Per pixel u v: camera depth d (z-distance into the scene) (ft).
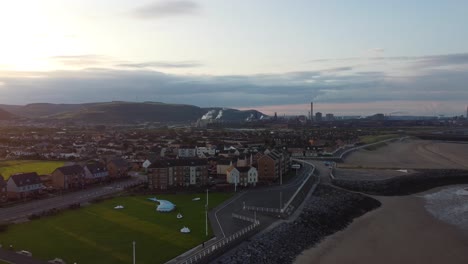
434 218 382.63
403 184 525.75
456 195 490.08
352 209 400.67
